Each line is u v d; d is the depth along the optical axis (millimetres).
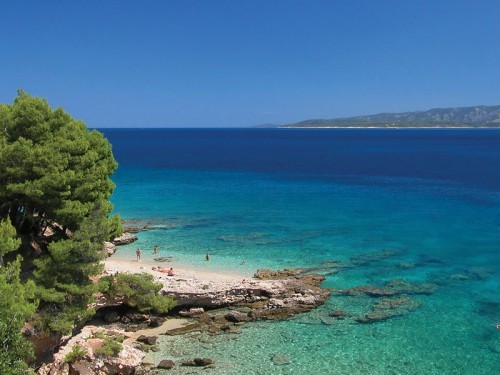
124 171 137125
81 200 36844
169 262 51656
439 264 51719
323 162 173000
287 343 34062
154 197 92312
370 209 81250
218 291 39844
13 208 37750
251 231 65688
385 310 39594
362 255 54781
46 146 34531
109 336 33844
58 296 29828
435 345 33844
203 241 60500
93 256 32625
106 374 29984
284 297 41188
